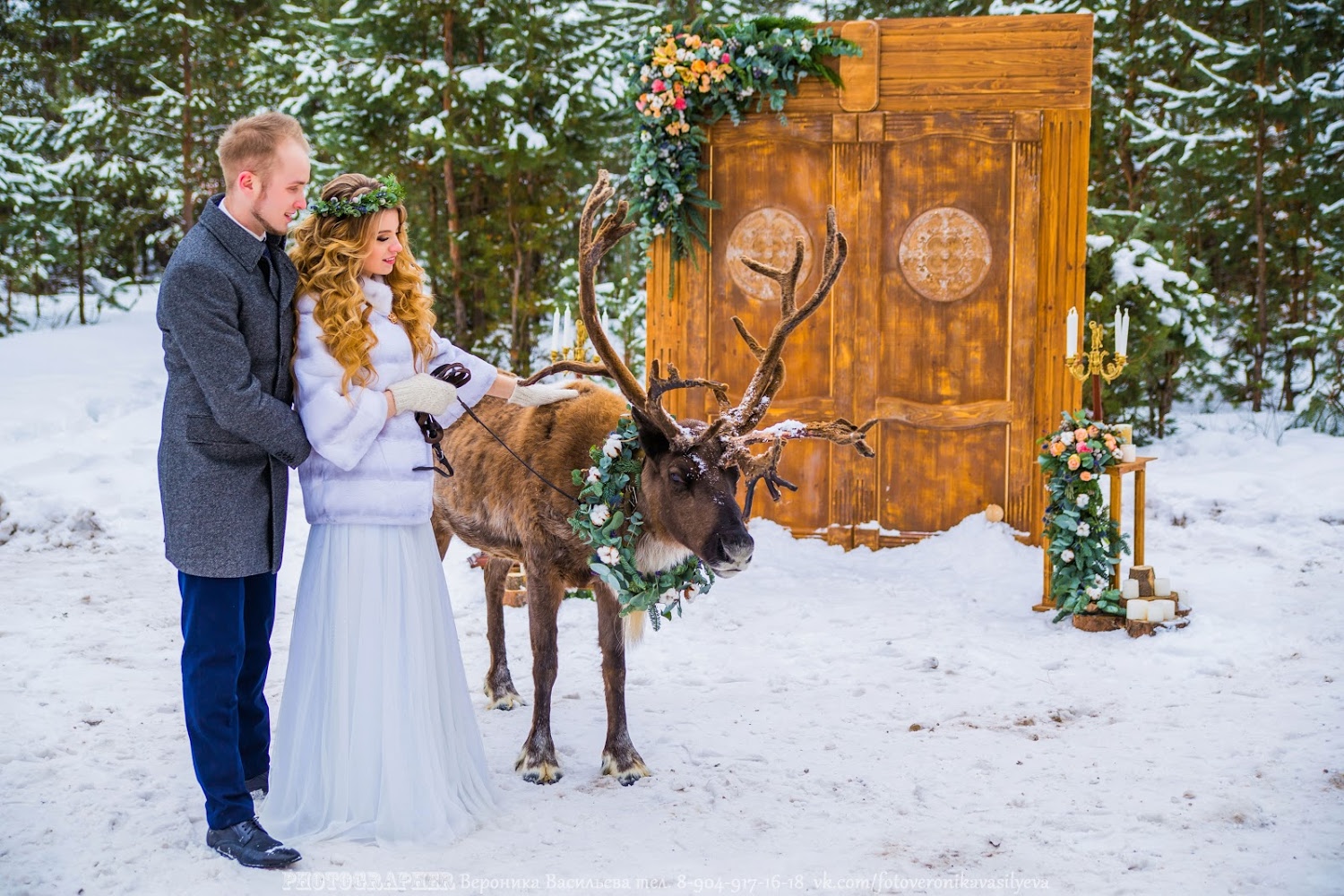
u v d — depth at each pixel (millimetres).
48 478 8273
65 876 2994
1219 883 2957
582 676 5027
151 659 5039
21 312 16641
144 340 14203
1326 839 3195
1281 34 11250
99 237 16438
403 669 3289
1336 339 10703
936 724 4340
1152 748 3988
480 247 12078
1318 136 11531
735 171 7488
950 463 7320
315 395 3197
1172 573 6598
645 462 3793
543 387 4066
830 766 3926
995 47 7082
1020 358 7160
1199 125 12094
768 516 7652
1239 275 12961
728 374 7613
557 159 11781
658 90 7258
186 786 3648
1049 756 3959
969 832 3357
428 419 3438
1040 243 7109
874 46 7168
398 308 3459
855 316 7348
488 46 12398
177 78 16625
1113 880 3010
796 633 5641
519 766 3896
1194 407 12633
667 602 3924
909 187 7258
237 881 2984
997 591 6371
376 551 3279
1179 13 12117
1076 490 5703
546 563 3957
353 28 11836
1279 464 8930
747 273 7520
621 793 3713
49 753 3910
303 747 3328
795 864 3162
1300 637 5203
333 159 13000
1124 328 5641
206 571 3082
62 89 16359
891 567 7012
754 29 7262
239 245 3096
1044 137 7062
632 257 13039
